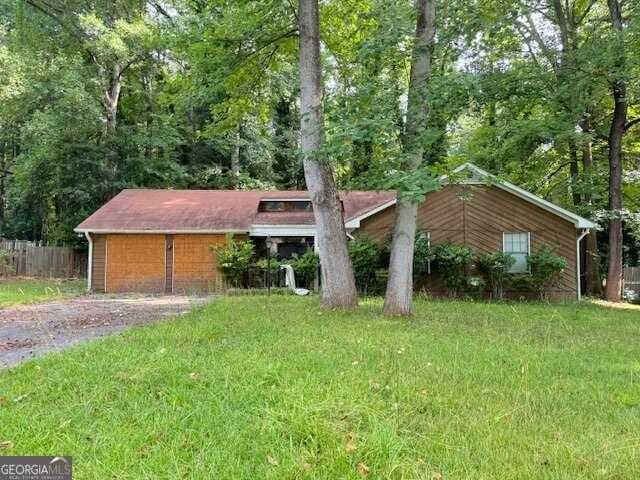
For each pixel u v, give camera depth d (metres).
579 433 3.47
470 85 9.03
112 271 17.28
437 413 3.81
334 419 3.46
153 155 26.28
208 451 3.02
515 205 15.89
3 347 6.58
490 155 15.63
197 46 11.08
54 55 23.56
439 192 15.98
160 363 4.98
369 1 11.18
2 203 28.94
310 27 10.34
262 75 12.50
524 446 3.21
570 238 15.71
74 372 4.70
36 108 23.42
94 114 22.84
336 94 9.62
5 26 22.73
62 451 2.99
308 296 13.83
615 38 12.77
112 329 8.08
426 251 15.13
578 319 10.34
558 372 5.24
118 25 21.89
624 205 19.08
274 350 5.78
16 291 15.17
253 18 10.87
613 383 4.85
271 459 2.92
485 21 9.52
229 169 29.03
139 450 3.05
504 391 4.41
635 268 18.58
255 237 18.25
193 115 27.72
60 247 22.91
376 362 5.30
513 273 15.62
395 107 8.80
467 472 2.83
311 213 18.83
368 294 15.35
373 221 16.22
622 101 15.52
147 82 26.66
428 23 9.85
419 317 9.47
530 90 13.63
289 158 29.56
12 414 3.59
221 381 4.39
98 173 23.45
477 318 9.56
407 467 2.85
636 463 3.00
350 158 9.14
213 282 17.31
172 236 17.47
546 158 18.09
